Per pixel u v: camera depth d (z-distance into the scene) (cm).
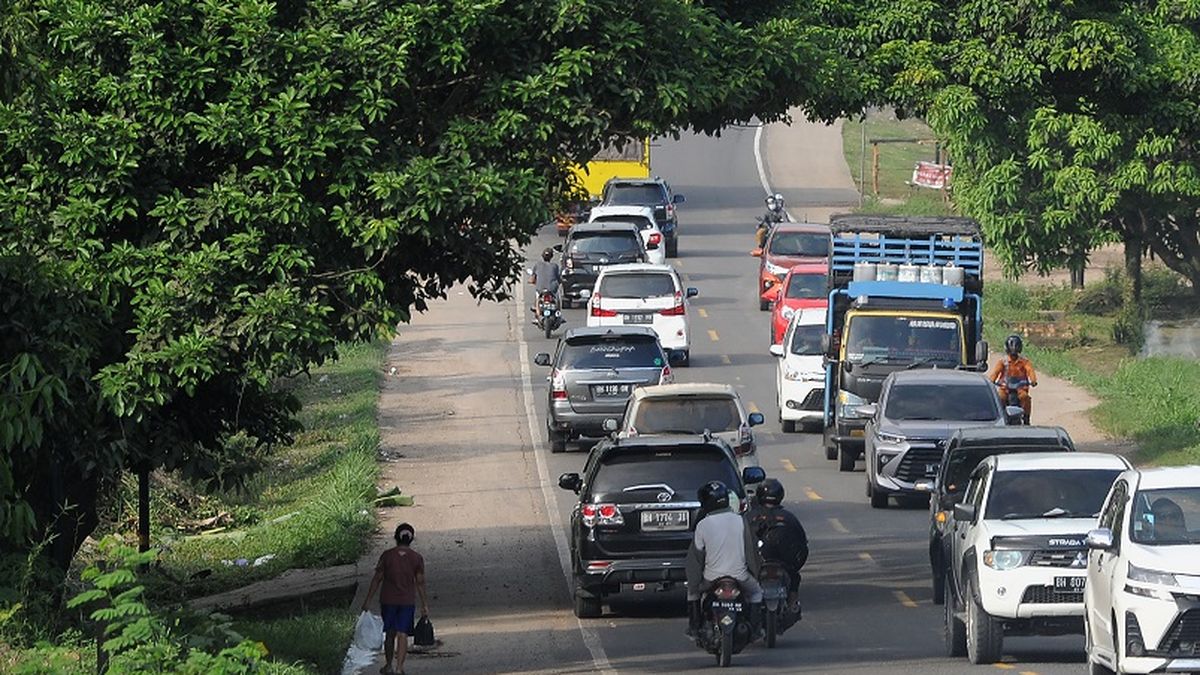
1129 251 14588
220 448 6800
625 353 10475
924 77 8612
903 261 10069
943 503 6481
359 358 13975
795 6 7044
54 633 4947
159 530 9356
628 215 16788
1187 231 14112
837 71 6856
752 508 6159
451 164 5984
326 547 8450
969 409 8925
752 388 12356
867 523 8569
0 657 4481
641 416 8019
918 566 7600
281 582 7881
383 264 6369
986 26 8969
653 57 6284
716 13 6862
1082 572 5356
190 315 5731
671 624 6631
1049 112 10425
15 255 5416
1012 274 12756
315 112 5897
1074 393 12019
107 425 5916
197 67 5834
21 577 5094
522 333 15000
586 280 15588
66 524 6259
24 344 5366
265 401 6869
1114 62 9431
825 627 6412
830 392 10106
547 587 7569
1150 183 11425
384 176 5825
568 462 10506
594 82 6194
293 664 5631
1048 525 5462
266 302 5675
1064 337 14400
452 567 8075
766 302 15462
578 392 10444
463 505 9531
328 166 5934
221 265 5725
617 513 6488
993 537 5438
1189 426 10394
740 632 5600
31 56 5528
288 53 5834
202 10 5866
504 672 5847
